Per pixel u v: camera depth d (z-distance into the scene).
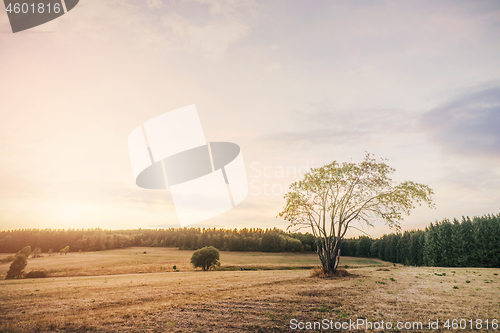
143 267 74.00
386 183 22.94
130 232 195.38
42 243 168.38
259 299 14.09
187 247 162.62
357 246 128.00
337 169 23.47
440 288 16.23
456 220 59.81
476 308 11.55
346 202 23.88
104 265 81.50
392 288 16.44
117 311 12.59
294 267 69.25
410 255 85.56
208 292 16.73
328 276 22.23
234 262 85.62
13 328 10.43
